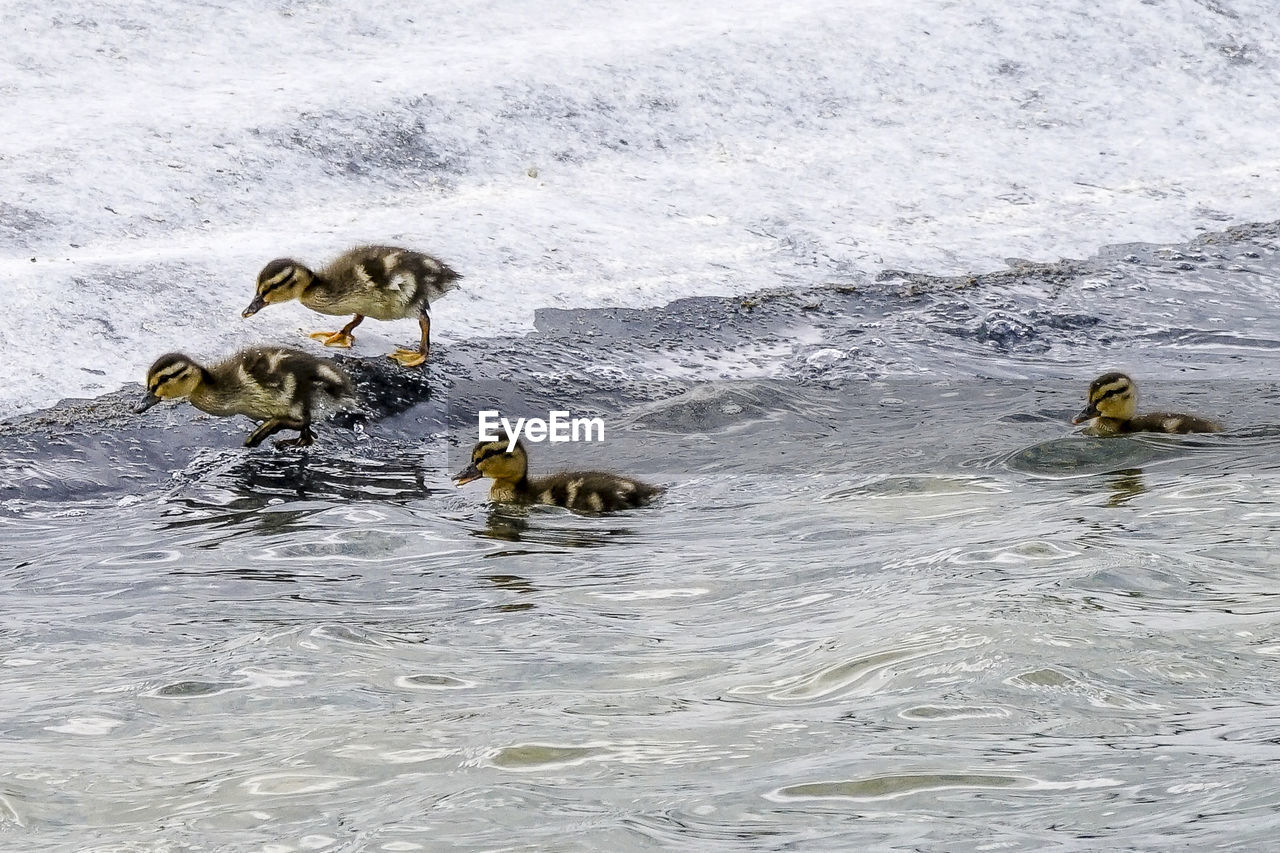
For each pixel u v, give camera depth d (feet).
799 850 15.94
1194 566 27.89
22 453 39.73
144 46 64.69
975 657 22.47
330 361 43.83
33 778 19.81
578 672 23.95
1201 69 71.77
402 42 67.97
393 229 53.78
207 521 36.47
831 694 21.76
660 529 35.27
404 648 25.79
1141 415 42.65
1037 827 16.21
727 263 55.26
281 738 21.24
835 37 70.95
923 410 45.50
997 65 70.64
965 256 57.52
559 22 71.72
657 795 17.88
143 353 45.06
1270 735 18.88
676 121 64.13
